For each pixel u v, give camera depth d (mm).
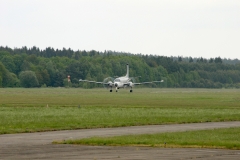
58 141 92312
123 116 155625
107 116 155250
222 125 130375
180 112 176375
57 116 154000
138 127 124625
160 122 137125
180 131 113062
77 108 193875
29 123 131375
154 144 87625
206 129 117688
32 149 81750
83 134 107062
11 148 83125
